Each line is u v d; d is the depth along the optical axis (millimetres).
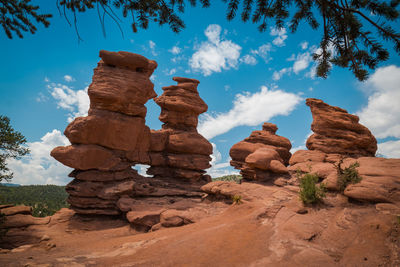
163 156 30234
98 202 20516
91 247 11930
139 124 25328
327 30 3525
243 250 7953
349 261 6578
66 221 19328
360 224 8680
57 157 21141
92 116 22344
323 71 3842
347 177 13234
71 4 3793
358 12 2941
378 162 15773
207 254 7973
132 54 24156
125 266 7688
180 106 31609
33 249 12297
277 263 6746
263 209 11875
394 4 2750
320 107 28031
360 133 26188
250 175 26094
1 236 14805
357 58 3355
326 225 9602
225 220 13359
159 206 19141
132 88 24031
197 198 24250
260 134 34375
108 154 22938
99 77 23453
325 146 25938
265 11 3447
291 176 22922
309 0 3455
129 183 22172
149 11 3596
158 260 8016
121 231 16844
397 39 2754
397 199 10336
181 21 3621
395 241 7016
